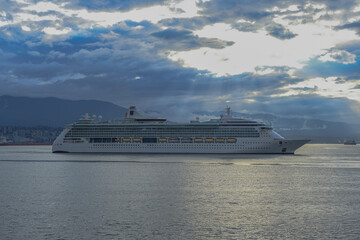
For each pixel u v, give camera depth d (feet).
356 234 184.55
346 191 298.56
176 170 442.09
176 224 199.82
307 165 538.88
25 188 309.01
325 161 645.10
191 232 187.32
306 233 186.39
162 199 262.06
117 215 216.95
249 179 366.63
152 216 215.10
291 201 257.55
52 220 205.98
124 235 182.09
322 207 239.50
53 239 176.14
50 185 325.83
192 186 320.09
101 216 214.48
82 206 238.89
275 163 549.13
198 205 243.60
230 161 570.05
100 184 331.36
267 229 192.54
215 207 238.27
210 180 357.82
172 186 319.88
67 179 366.43
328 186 324.80
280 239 178.29
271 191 296.92
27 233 184.14
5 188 309.22
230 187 315.99
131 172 424.46
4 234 182.80
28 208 233.35
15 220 205.57
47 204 244.63
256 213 223.51
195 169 453.99
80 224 198.49
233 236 182.09
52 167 497.05
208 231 188.85
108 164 529.04
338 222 204.74
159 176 387.96
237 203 250.16
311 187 319.06
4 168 491.31
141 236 180.86
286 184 335.26
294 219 210.79
